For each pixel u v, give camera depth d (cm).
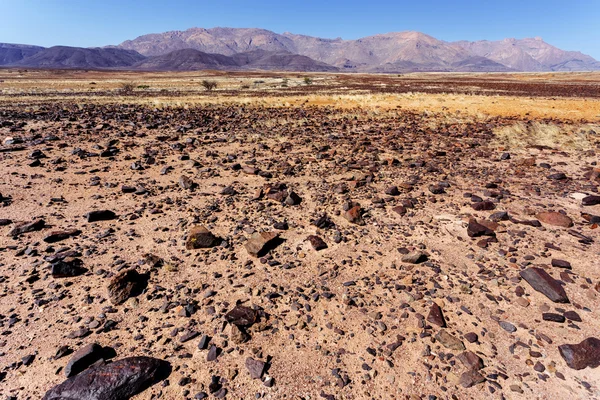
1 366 409
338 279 589
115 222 788
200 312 505
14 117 2088
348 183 1079
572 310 510
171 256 653
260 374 402
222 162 1301
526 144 1669
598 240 704
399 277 596
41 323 478
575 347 431
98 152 1343
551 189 1028
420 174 1190
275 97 4134
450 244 706
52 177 1059
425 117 2564
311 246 695
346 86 7275
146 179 1093
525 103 3262
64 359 420
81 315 495
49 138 1496
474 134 1902
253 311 495
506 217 809
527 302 525
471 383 395
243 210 869
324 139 1744
